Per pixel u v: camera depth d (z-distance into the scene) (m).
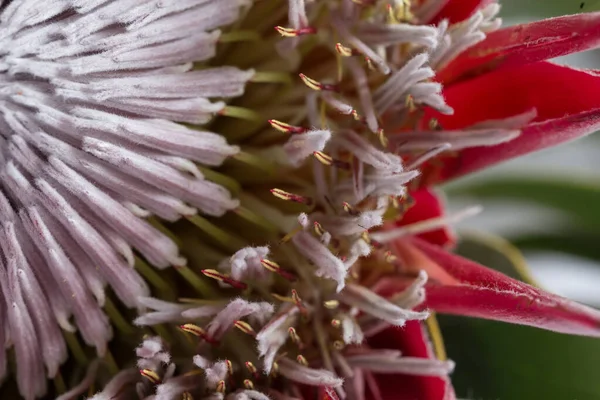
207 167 0.22
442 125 0.23
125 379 0.22
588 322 0.21
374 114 0.22
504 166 0.26
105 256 0.22
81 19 0.21
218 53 0.23
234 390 0.22
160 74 0.22
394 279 0.23
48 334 0.22
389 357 0.22
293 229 0.22
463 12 0.22
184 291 0.23
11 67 0.21
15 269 0.21
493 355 0.24
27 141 0.21
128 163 0.21
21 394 0.22
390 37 0.22
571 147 0.26
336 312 0.22
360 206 0.22
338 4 0.23
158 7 0.21
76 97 0.21
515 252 0.24
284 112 0.23
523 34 0.22
